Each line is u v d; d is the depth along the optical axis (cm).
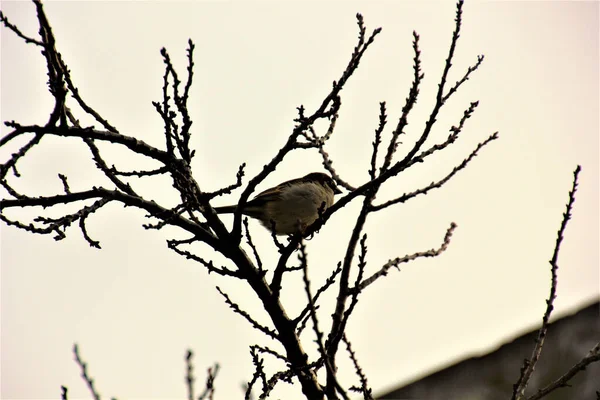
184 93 827
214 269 853
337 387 649
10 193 831
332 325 822
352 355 763
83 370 591
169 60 815
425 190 893
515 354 1534
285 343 821
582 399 1359
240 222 866
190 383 601
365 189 878
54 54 750
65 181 855
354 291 797
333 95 825
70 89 859
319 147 931
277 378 783
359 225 886
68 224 819
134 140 831
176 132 845
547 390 720
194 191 859
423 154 868
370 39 829
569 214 758
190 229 865
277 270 838
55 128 765
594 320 1477
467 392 1471
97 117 873
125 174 870
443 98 865
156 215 873
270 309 832
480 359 1562
